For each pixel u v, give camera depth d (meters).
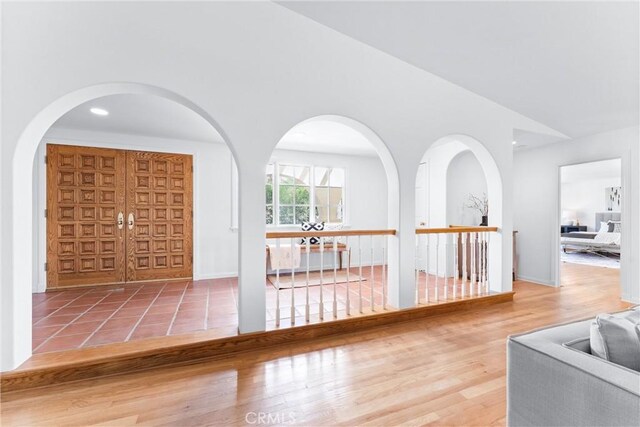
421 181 5.37
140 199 4.19
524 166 4.80
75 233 3.88
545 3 1.99
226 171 4.70
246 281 2.40
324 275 4.95
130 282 4.15
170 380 1.94
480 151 3.61
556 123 3.74
